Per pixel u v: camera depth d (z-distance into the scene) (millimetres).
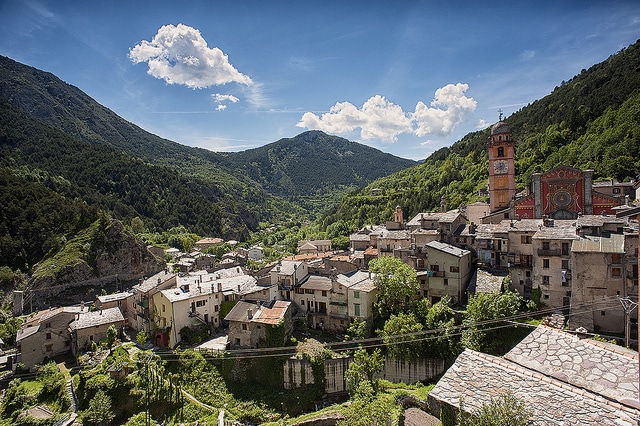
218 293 81562
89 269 127438
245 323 69125
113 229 138125
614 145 119625
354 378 56344
